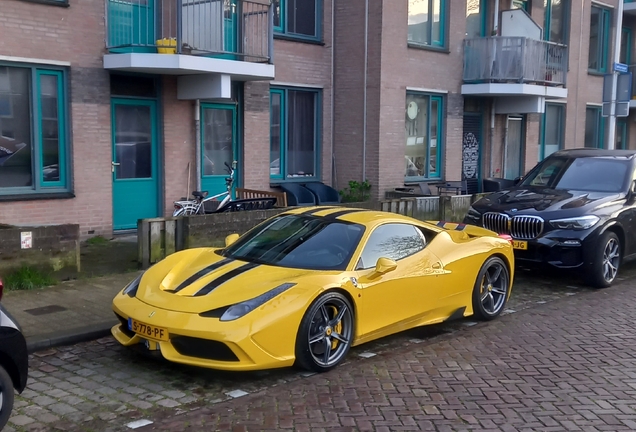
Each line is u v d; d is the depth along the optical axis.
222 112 12.98
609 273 9.19
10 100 10.16
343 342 5.75
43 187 10.55
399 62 14.92
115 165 11.44
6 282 7.76
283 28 14.08
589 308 8.05
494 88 16.17
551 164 10.76
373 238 6.27
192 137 12.38
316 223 6.53
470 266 7.04
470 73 16.61
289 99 14.42
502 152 18.31
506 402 5.03
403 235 6.61
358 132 14.91
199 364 5.09
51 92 10.55
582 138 20.81
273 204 11.34
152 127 11.95
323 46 14.80
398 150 15.13
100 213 11.14
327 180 15.27
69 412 4.74
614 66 15.84
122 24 11.29
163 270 6.09
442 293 6.72
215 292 5.45
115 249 10.41
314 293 5.41
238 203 10.80
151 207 12.07
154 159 12.03
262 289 5.38
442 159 16.53
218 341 5.00
